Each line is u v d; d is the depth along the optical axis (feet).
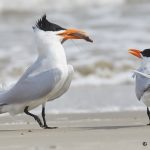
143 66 33.76
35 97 31.94
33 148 22.16
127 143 23.25
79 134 27.94
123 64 78.38
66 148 21.79
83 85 69.00
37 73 32.17
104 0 120.47
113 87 65.77
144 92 32.58
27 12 120.67
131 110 45.62
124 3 118.52
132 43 88.48
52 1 123.03
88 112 44.37
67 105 49.19
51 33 32.94
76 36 33.22
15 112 32.73
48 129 31.81
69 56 82.89
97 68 77.36
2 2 122.62
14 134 28.91
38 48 33.06
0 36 97.04
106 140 24.58
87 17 109.40
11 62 81.56
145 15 107.45
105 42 89.66
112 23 102.17
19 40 93.86
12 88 32.35
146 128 31.53
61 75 31.76
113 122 37.04
